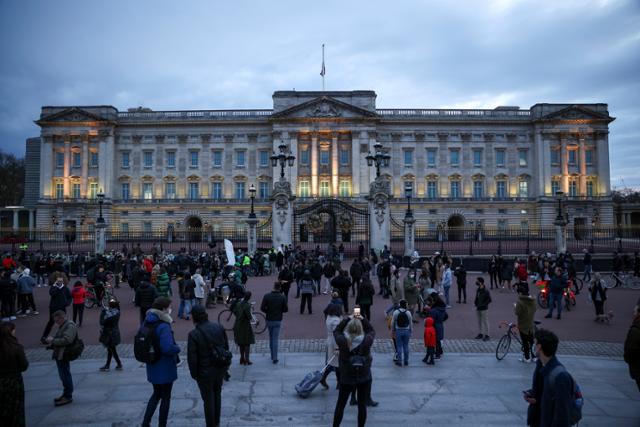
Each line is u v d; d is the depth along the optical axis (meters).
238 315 13.68
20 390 8.24
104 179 76.50
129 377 12.82
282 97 77.38
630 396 11.40
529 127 80.25
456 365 13.91
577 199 78.19
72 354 10.81
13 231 54.12
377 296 26.59
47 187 76.62
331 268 27.69
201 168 78.94
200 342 9.12
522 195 80.12
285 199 39.47
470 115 80.12
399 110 80.69
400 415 10.18
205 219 78.12
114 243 59.88
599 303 20.14
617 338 17.52
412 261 31.67
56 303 16.34
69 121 76.56
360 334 9.06
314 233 42.44
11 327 8.31
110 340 13.25
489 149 80.00
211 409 9.07
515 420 9.94
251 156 78.81
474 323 19.97
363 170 76.31
